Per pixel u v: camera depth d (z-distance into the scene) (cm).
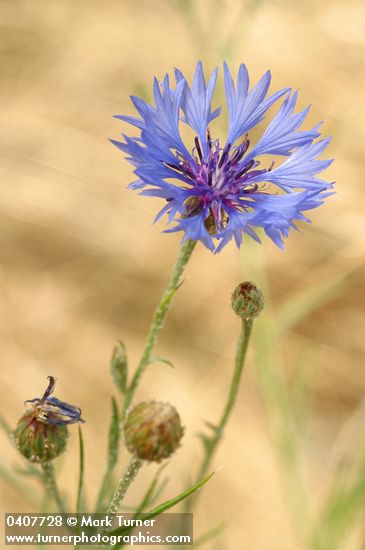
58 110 74
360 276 58
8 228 63
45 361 57
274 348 44
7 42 80
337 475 39
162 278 61
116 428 34
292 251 60
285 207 32
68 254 63
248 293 33
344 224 62
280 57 78
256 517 51
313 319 57
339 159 68
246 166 33
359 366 56
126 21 83
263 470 53
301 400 46
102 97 76
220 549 48
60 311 59
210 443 35
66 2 85
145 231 64
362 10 81
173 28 82
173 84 73
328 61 78
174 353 58
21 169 67
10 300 60
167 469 51
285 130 33
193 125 33
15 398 55
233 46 45
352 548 43
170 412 31
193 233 31
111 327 59
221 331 59
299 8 82
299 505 43
